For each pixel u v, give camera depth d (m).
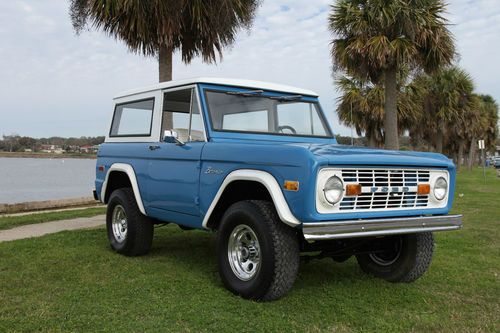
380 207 4.01
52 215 9.94
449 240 7.23
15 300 4.12
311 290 4.53
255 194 4.45
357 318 3.82
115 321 3.66
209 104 4.86
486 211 11.20
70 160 54.94
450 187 4.45
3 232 7.90
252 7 10.24
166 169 5.14
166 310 3.89
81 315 3.77
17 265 5.32
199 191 4.62
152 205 5.43
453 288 4.73
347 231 3.70
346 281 4.89
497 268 5.55
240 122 4.98
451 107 29.36
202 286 4.55
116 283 4.64
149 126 5.63
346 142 5.76
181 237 7.28
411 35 12.88
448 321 3.80
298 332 3.51
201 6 9.69
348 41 13.88
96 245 6.52
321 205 3.68
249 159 4.07
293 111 5.43
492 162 74.06
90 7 9.58
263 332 3.50
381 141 23.03
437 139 31.41
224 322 3.65
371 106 21.89
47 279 4.78
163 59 10.23
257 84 5.23
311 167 3.60
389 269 4.95
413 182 4.18
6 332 3.42
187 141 4.91
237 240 4.34
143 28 9.55
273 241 3.89
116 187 6.49
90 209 11.42
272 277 3.91
